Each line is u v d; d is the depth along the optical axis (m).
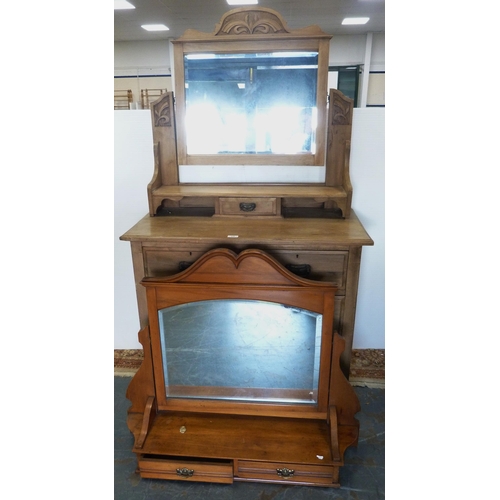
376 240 1.68
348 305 1.27
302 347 1.29
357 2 4.36
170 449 1.26
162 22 5.17
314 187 1.48
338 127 1.45
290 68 1.38
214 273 1.20
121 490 1.26
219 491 1.26
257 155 1.46
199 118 1.44
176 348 1.33
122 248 1.75
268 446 1.27
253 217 1.41
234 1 4.29
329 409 1.30
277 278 1.18
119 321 1.89
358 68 6.21
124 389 1.71
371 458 1.37
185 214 1.48
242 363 1.33
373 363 1.81
